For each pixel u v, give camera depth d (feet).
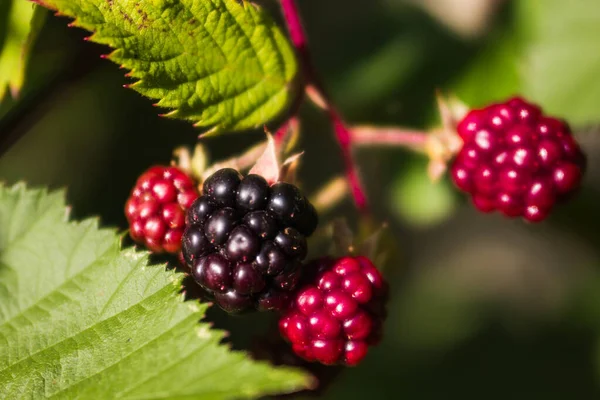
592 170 1.22
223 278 0.86
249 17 0.91
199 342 0.84
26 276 0.90
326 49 1.17
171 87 0.89
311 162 1.20
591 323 1.40
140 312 0.87
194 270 0.87
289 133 0.92
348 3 1.18
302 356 0.88
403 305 1.51
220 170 0.87
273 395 0.91
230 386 0.80
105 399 0.83
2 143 0.98
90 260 0.90
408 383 1.37
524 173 0.93
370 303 0.88
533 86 1.08
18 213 0.92
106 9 0.87
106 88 1.13
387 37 1.15
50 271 0.90
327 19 1.18
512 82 1.09
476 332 1.45
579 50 1.08
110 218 1.18
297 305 0.88
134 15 0.87
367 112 1.10
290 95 0.93
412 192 1.09
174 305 0.86
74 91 1.03
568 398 1.35
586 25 1.08
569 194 0.94
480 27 1.11
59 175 1.21
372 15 1.17
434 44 1.12
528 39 1.09
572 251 1.51
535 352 1.41
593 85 1.08
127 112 1.17
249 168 0.91
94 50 1.00
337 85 1.13
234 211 0.86
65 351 0.87
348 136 0.96
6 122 0.99
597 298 1.41
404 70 1.12
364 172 1.09
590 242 1.11
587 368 1.37
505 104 0.94
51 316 0.89
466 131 0.94
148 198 0.90
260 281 0.86
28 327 0.88
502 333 1.45
